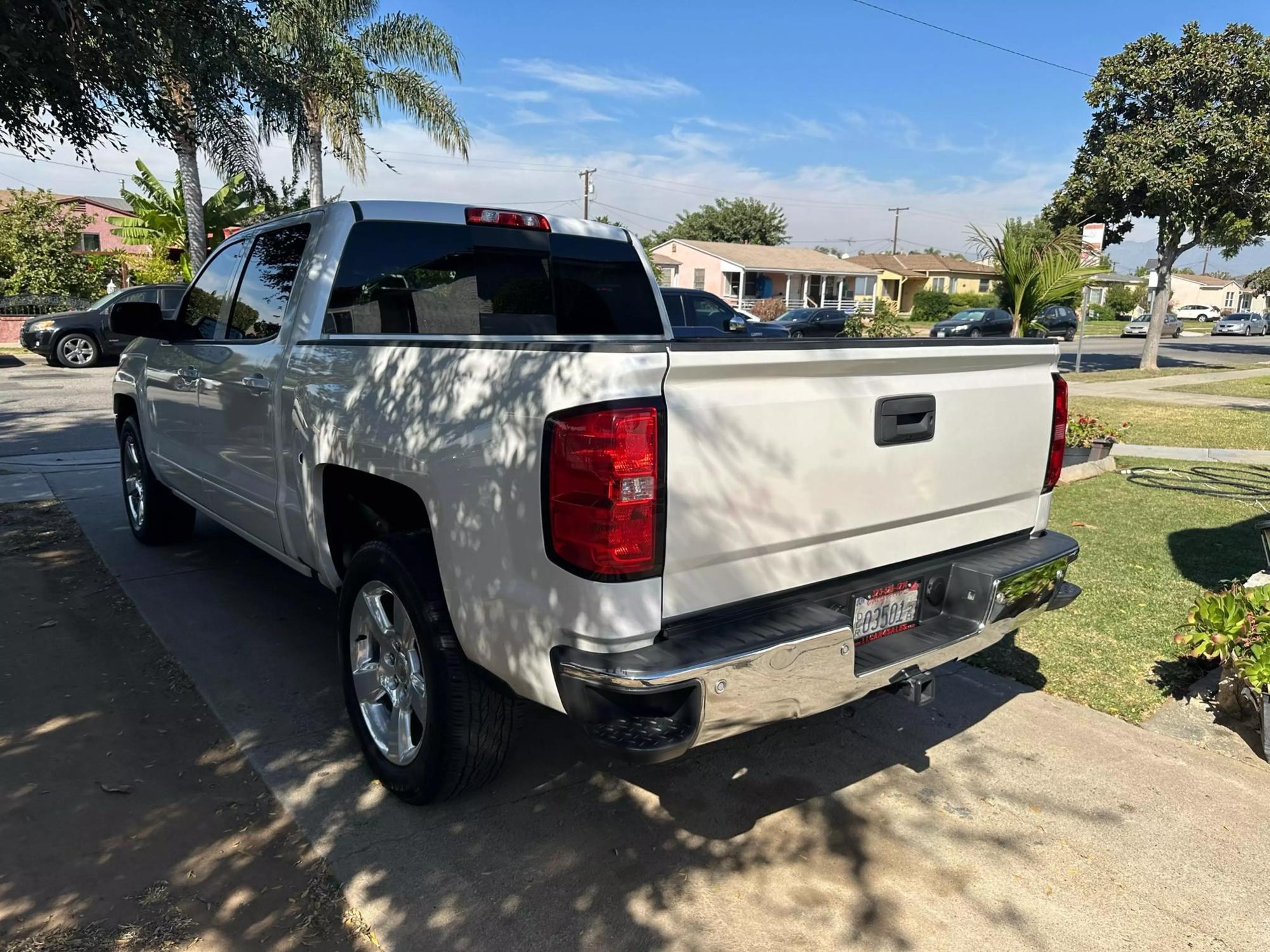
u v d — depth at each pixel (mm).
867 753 3482
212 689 3836
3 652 4145
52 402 12789
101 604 4793
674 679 2184
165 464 5125
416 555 2902
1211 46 18125
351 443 3045
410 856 2777
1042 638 4605
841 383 2613
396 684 3115
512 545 2428
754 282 50812
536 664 2404
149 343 5395
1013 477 3264
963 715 3799
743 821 3020
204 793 3082
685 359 2242
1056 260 10562
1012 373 3209
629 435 2176
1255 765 3426
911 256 66375
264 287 4070
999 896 2668
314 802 3055
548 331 4527
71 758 3258
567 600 2289
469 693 2764
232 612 4703
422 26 19844
